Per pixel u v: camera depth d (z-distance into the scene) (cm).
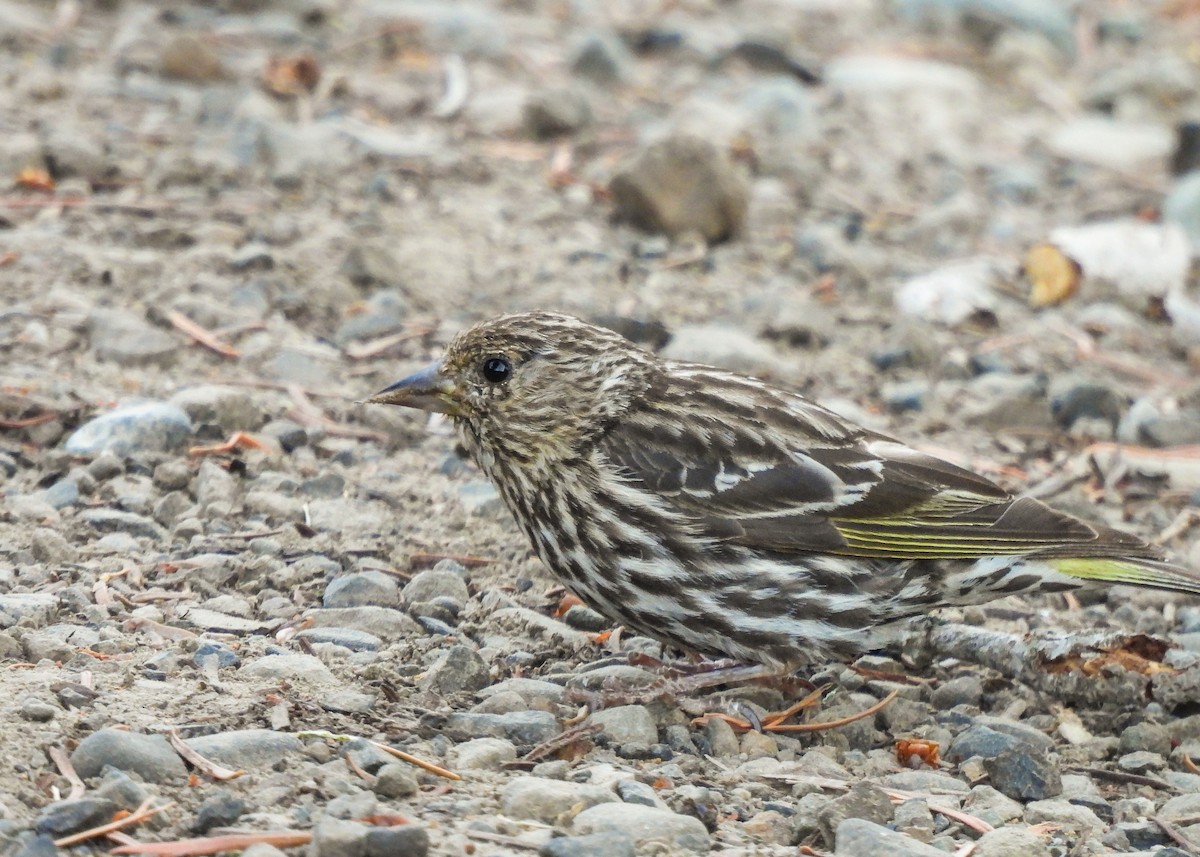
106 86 1920
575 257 1628
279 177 1697
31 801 742
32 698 823
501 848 746
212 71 1973
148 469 1166
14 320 1369
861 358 1533
